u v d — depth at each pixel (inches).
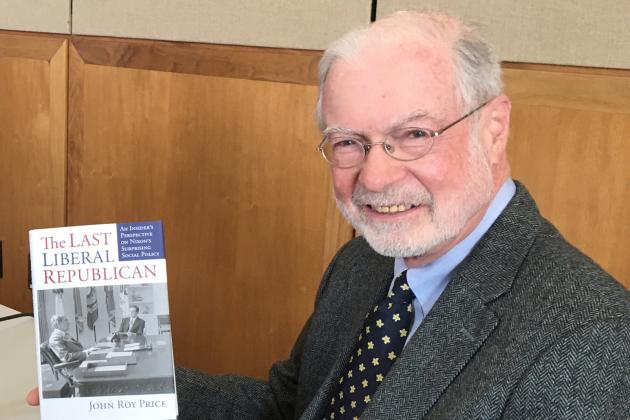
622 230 45.1
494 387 23.6
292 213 57.8
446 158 26.9
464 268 27.3
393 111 26.4
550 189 46.9
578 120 45.4
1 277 74.5
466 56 26.9
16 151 70.5
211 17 58.1
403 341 29.3
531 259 26.7
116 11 62.3
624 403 22.6
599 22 44.0
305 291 58.6
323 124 29.6
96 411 29.1
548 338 23.7
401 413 26.1
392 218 27.9
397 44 26.6
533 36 46.1
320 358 35.1
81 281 28.9
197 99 60.0
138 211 65.3
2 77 69.3
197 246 62.9
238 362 63.2
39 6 66.1
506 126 28.9
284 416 37.7
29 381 38.5
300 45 54.8
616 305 23.9
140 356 29.1
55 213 69.8
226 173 60.1
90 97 65.3
